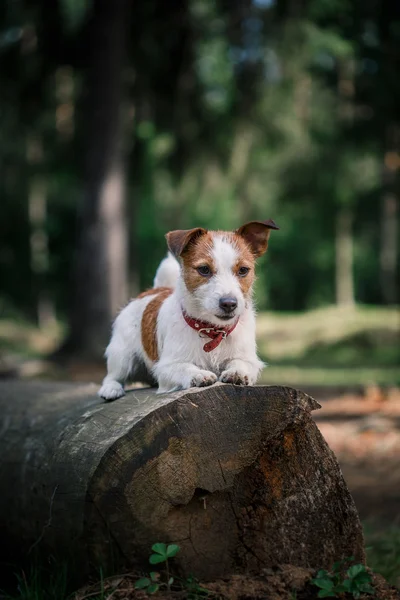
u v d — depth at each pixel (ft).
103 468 12.21
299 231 124.36
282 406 12.80
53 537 13.46
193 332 13.93
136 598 11.78
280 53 58.54
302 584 12.35
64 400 16.71
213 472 12.55
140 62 59.47
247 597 11.95
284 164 70.59
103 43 56.65
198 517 12.67
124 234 58.80
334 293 136.15
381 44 57.06
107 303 57.57
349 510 13.21
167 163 62.28
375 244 125.59
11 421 16.25
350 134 64.75
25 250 108.68
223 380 13.39
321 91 67.21
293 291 142.92
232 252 14.10
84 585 12.79
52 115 65.51
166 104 60.80
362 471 25.05
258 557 12.89
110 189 57.72
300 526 13.03
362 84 60.44
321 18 60.85
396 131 62.59
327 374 54.44
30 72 59.11
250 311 14.56
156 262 109.09
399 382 46.39
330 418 33.73
